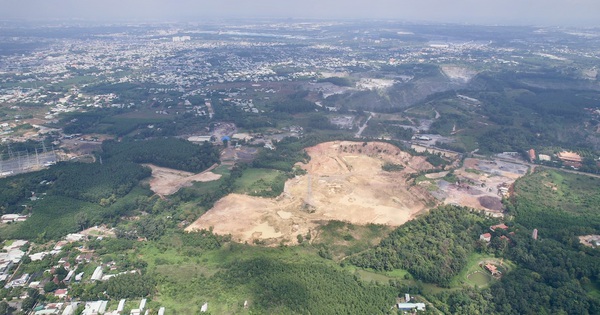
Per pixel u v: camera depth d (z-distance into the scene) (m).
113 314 162.25
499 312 171.38
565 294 175.62
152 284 178.12
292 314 161.00
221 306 166.12
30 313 164.50
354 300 170.38
